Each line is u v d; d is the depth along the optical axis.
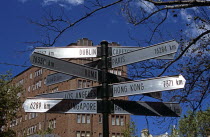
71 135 53.94
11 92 29.59
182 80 5.34
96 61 6.15
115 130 56.00
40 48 6.12
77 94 6.01
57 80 6.50
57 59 5.51
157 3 5.97
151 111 5.81
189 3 5.88
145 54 5.84
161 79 5.54
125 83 5.77
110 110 5.68
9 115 28.75
